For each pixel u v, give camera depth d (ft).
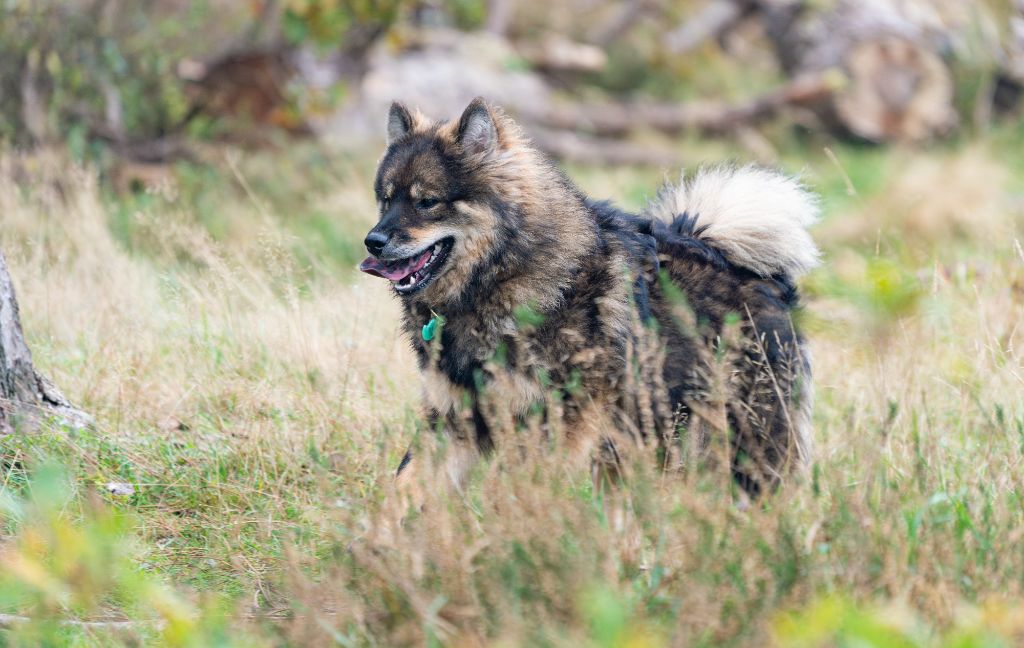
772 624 20.52
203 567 28.09
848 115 96.48
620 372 30.66
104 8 71.20
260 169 69.62
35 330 42.96
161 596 18.93
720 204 33.83
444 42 94.58
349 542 26.17
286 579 24.50
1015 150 93.35
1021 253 40.96
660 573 22.86
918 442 28.50
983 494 26.40
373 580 23.02
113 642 23.18
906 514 24.73
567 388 30.04
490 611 21.83
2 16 67.87
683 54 113.60
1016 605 21.76
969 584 22.79
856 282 24.99
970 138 97.66
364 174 72.74
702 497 24.38
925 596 21.99
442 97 88.63
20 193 56.44
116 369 38.09
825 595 21.93
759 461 30.60
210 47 75.56
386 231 31.48
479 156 31.71
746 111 97.55
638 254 31.94
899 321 26.43
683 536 22.91
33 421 33.27
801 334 33.17
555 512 23.27
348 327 42.42
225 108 75.00
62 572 18.19
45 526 20.29
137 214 50.52
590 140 92.73
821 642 19.16
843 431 32.68
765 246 33.04
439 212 31.45
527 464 25.07
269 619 24.02
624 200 75.20
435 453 27.14
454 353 31.48
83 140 66.18
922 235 62.54
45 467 17.98
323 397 35.42
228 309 42.16
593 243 31.24
